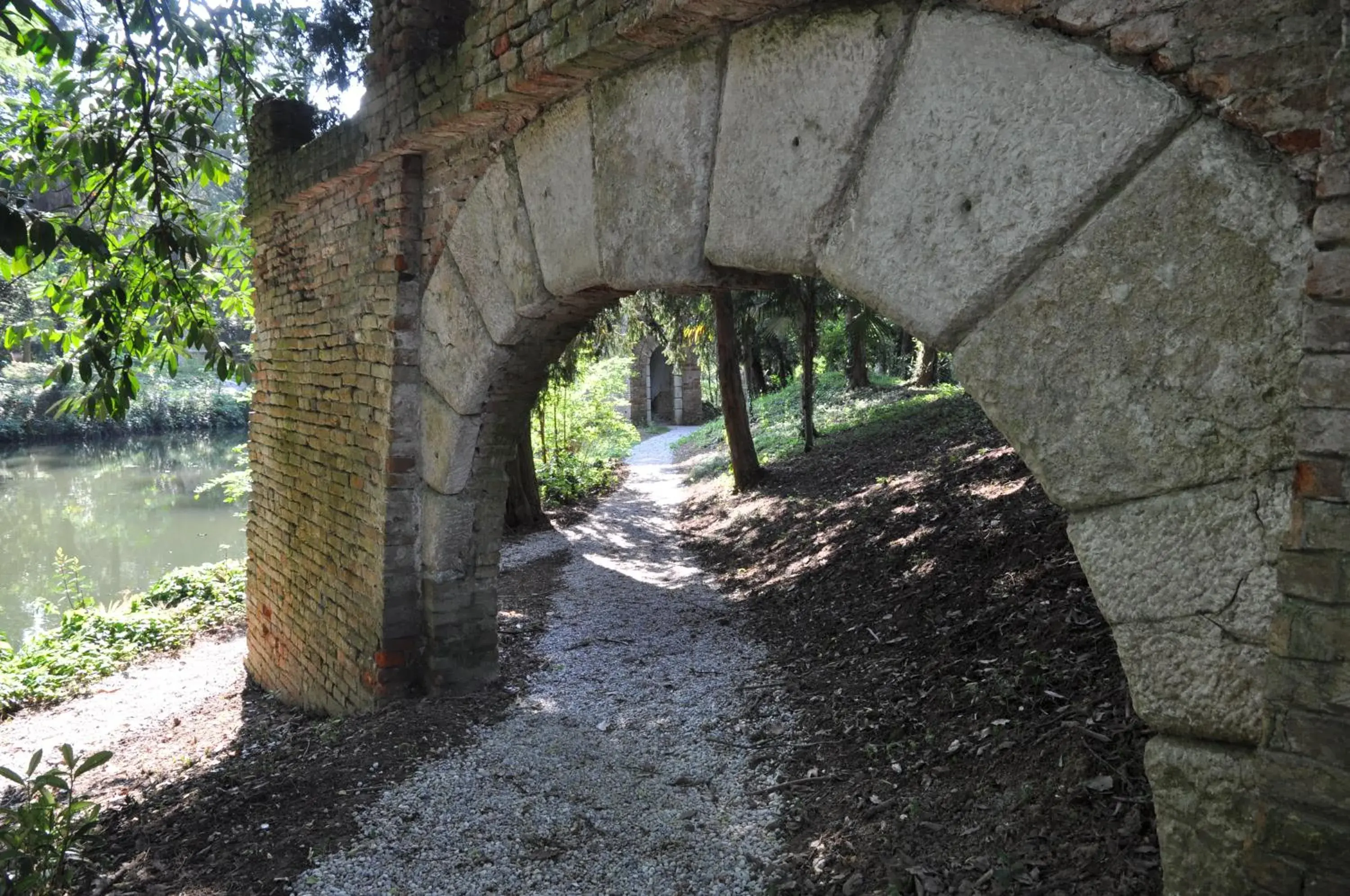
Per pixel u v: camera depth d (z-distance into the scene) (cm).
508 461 423
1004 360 190
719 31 253
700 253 270
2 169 473
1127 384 169
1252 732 155
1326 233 138
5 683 696
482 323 371
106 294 420
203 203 586
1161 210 162
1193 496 161
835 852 278
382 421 427
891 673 413
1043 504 547
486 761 366
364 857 295
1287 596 145
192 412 3075
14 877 296
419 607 438
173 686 688
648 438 2598
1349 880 138
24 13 310
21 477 2216
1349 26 136
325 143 448
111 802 401
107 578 1266
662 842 301
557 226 323
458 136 370
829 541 732
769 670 482
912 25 205
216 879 289
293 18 579
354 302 454
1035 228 181
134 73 434
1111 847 234
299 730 471
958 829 270
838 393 1706
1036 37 181
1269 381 150
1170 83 162
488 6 318
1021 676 347
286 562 559
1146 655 170
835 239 226
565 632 604
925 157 202
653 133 277
